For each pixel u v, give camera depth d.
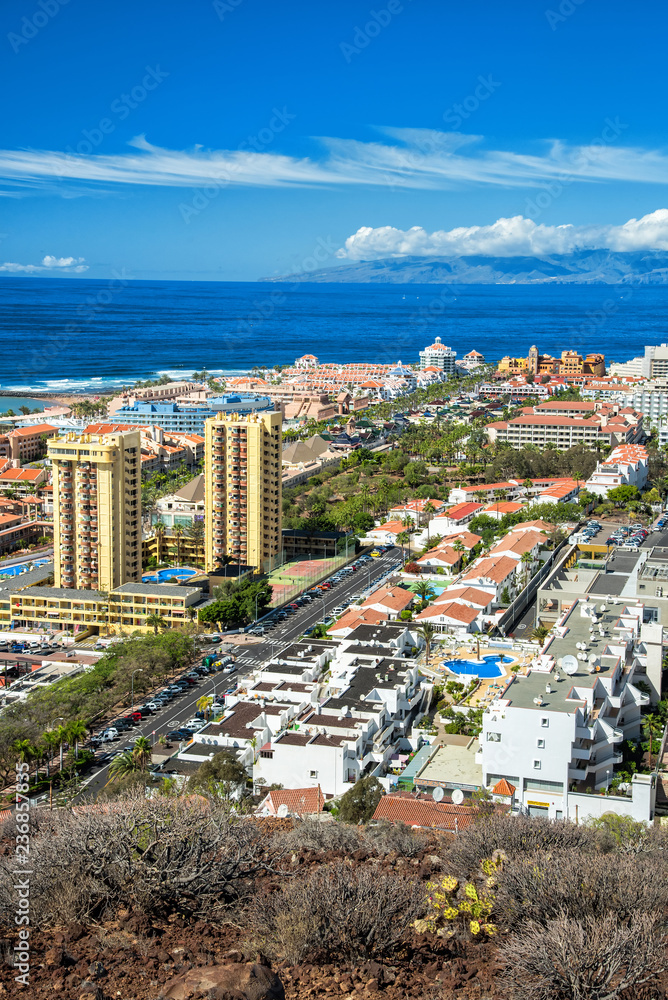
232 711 165.12
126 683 188.50
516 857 55.66
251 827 61.19
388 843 67.12
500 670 187.25
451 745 143.88
